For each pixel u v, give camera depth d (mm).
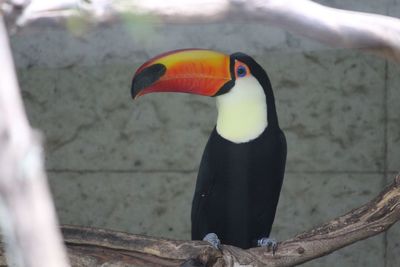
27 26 2354
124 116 11164
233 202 9281
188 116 11031
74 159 11227
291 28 2549
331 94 10805
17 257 2072
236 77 8812
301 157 10820
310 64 10836
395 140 10664
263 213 9414
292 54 10852
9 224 2053
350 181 10719
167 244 6789
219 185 9273
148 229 11070
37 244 2051
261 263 7008
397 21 2629
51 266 2055
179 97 11055
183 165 11039
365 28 2555
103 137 11195
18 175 2047
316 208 10766
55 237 2104
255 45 10891
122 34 11102
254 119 8953
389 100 10695
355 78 10766
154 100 11102
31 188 2057
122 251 6805
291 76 10875
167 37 10953
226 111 8961
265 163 9156
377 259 10508
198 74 8578
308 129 10836
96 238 6797
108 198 11156
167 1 2396
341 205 10719
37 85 11273
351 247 10578
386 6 10430
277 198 9414
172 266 6754
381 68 10719
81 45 11195
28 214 2049
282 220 10812
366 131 10727
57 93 11250
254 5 2445
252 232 9445
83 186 11211
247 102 8883
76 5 2361
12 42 11250
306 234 7090
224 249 7062
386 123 10695
